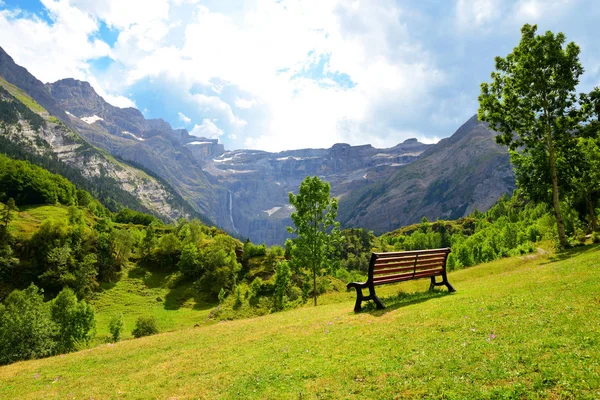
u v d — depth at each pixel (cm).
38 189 15788
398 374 771
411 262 1692
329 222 3666
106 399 980
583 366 645
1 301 8494
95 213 18788
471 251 9281
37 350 3750
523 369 684
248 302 8725
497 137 3538
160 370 1196
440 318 1151
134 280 10788
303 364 952
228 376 976
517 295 1266
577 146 3428
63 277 9188
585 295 1084
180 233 14750
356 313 1559
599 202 4359
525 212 13838
